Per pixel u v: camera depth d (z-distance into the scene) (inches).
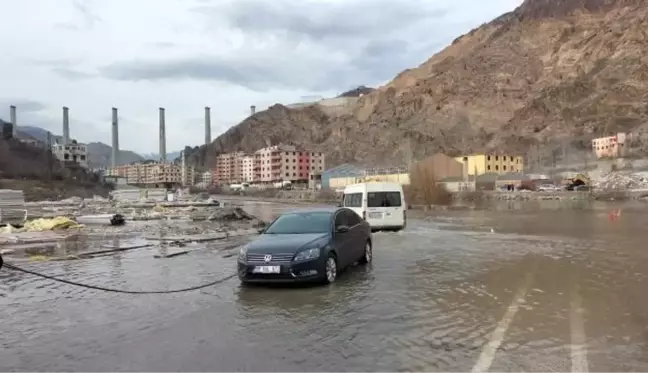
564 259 538.6
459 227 1046.4
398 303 335.6
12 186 3002.0
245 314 311.9
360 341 254.2
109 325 289.7
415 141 7623.0
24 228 896.9
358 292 371.6
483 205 2277.3
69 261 550.6
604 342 249.4
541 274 444.8
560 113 7421.3
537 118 7559.1
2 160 3811.5
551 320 291.0
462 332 268.4
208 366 219.9
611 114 6865.2
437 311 313.4
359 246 490.6
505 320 291.3
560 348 240.7
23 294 378.3
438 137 7657.5
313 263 389.7
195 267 504.1
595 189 3223.4
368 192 899.4
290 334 267.4
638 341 250.7
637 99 7101.4
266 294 370.0
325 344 249.8
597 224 1093.1
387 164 6668.3
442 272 458.0
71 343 256.7
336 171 5029.5
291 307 328.2
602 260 528.7
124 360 230.1
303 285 400.2
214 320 298.0
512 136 7130.9
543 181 3831.2
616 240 736.3
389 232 898.7
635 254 574.9
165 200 2262.6
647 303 331.3
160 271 480.4
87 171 5575.8
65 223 947.3
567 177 3971.5
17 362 229.9
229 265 516.1
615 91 7396.7
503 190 3366.1
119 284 416.2
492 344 247.6
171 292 381.7
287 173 6491.1
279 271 383.2
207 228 1001.5
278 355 233.8
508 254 582.9
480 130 7765.8
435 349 240.7
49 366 224.5
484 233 879.7
